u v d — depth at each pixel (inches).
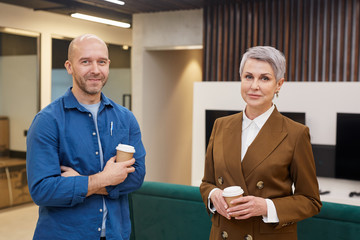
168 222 108.8
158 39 248.8
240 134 66.3
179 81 285.9
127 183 70.7
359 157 175.0
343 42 199.0
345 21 198.5
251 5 221.6
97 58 66.6
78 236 66.2
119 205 71.0
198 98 204.5
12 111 231.5
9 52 228.1
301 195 62.9
